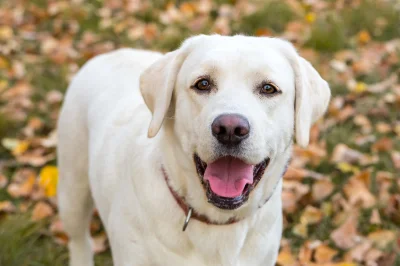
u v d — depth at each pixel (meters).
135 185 2.77
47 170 4.57
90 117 3.42
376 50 6.44
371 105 5.52
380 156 4.83
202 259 2.71
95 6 7.87
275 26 7.09
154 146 2.79
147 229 2.70
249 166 2.53
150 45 6.75
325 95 2.81
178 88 2.66
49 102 5.70
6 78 6.14
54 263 3.90
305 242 3.98
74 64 6.39
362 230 4.11
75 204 3.67
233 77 2.54
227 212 2.56
